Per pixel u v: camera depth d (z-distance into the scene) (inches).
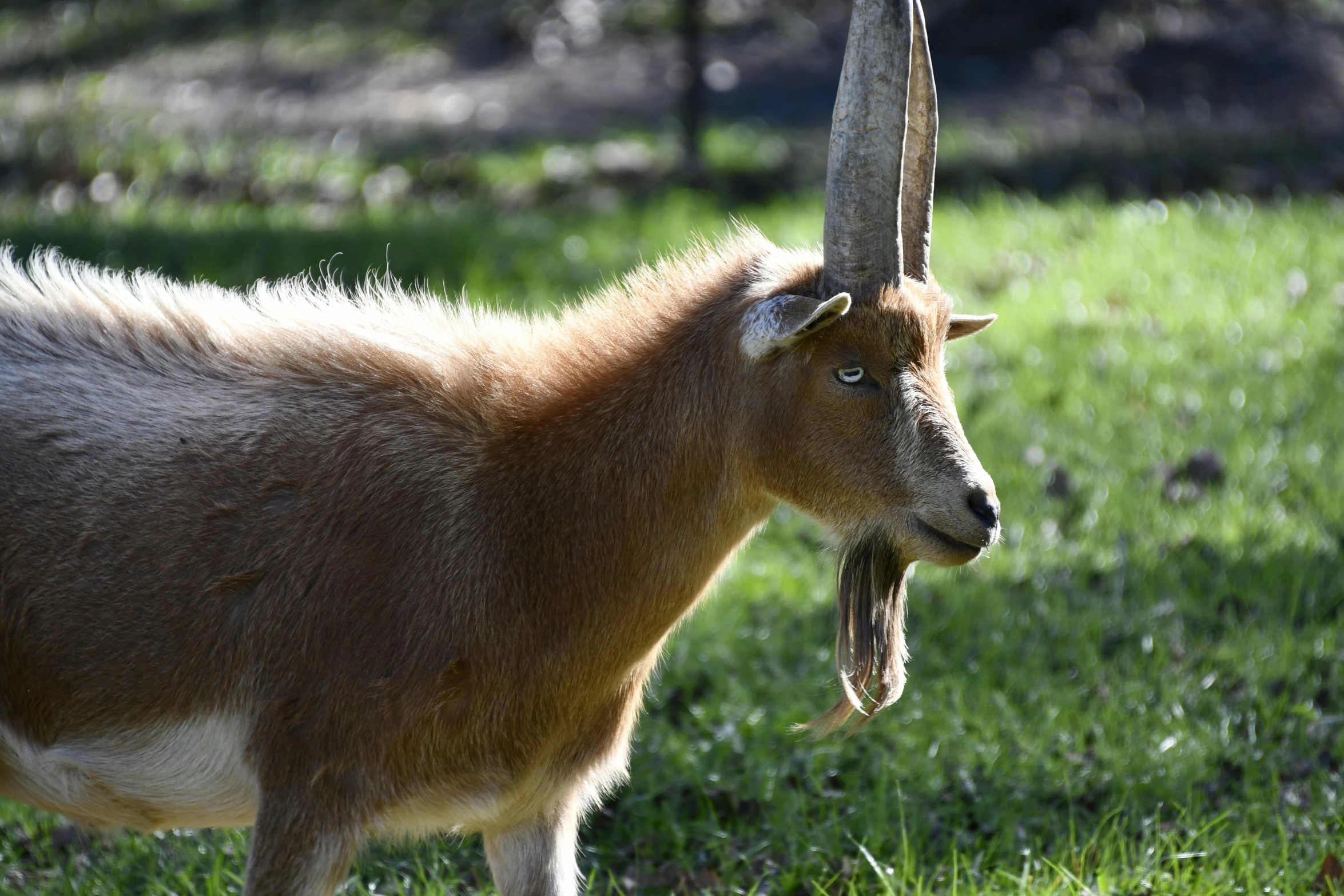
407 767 455.2
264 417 474.3
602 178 1777.8
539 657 469.1
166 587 455.5
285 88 2256.4
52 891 572.1
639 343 491.8
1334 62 2297.0
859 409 455.8
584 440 482.6
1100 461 961.5
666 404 479.8
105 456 462.9
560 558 473.7
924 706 706.2
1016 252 1393.9
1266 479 932.0
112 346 483.8
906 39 438.3
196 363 487.2
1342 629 761.0
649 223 1519.4
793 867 592.1
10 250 516.1
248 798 470.3
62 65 2434.8
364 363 488.7
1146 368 1106.7
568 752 491.2
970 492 450.6
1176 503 911.7
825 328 452.1
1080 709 711.7
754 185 1759.4
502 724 466.9
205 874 589.3
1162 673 731.4
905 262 491.5
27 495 458.9
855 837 613.9
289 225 1453.0
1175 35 2337.6
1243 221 1461.6
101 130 1894.7
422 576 458.0
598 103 2133.4
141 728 461.1
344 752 450.0
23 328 480.4
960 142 1871.3
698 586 489.4
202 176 1715.1
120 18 2630.4
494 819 484.1
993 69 2240.4
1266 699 703.7
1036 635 771.4
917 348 458.3
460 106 2133.4
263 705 452.4
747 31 2395.4
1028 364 1122.7
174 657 455.5
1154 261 1344.7
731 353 471.5
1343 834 602.2
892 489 458.3
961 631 776.9
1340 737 667.4
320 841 451.2
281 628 453.1
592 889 592.1
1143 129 1984.5
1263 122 2060.8
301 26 2519.7
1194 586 813.9
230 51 2437.3
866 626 486.6
